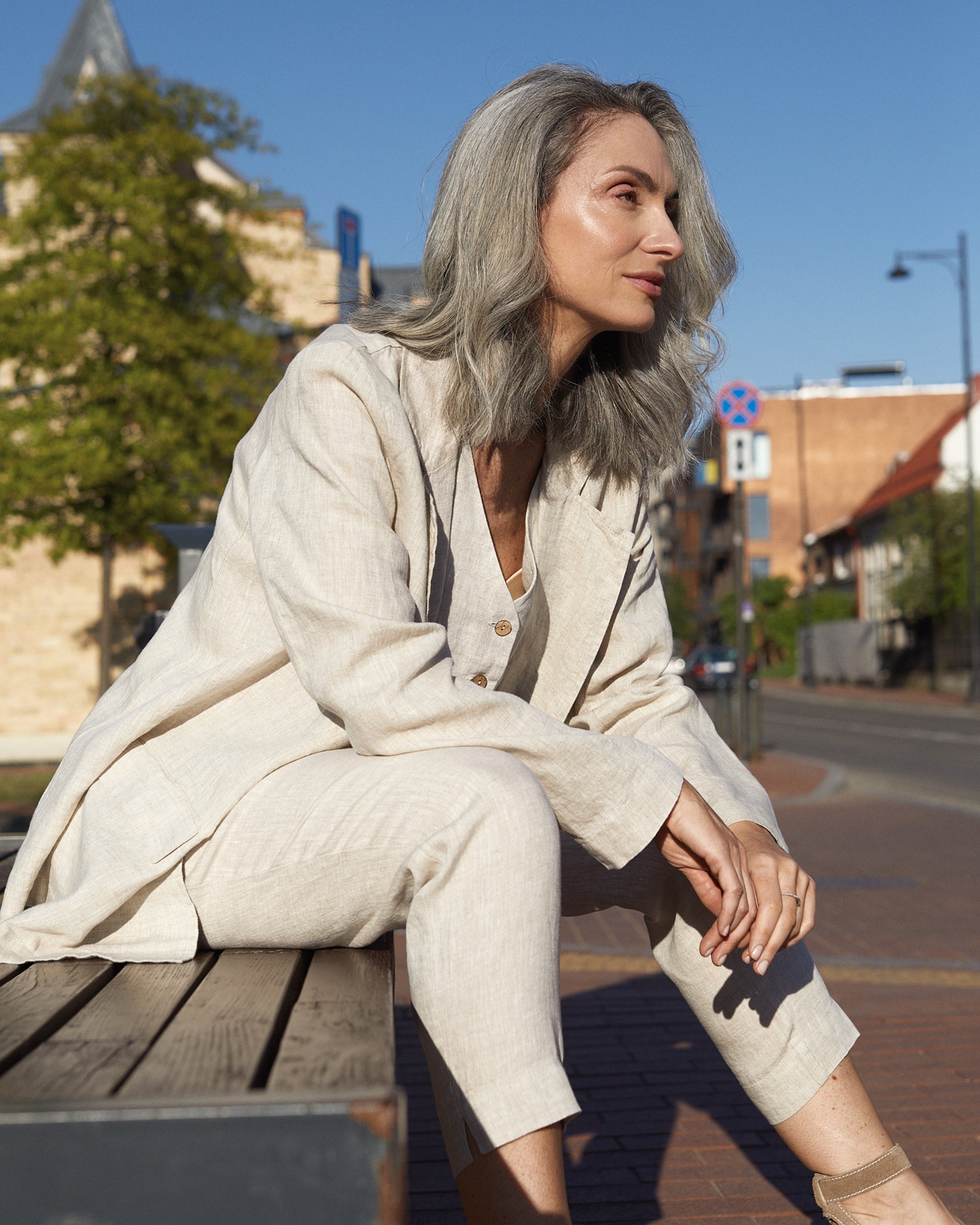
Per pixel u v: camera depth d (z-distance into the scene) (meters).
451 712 1.24
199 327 15.30
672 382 1.74
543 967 1.12
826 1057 1.55
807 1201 2.73
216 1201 0.70
